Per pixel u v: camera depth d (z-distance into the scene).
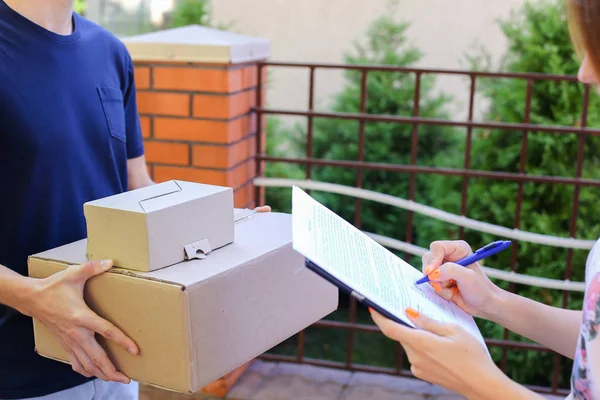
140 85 2.48
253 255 1.15
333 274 0.93
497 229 2.51
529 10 3.60
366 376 2.74
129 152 1.61
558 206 3.42
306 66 2.62
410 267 1.22
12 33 1.26
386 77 4.65
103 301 1.10
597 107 3.39
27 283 1.12
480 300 1.17
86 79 1.38
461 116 5.82
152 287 1.04
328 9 6.21
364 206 4.55
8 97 1.23
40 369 1.33
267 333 1.19
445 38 5.92
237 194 2.55
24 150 1.25
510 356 3.41
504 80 3.77
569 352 1.18
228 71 2.39
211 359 1.08
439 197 3.80
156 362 1.07
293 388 2.62
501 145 3.54
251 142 2.67
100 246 1.12
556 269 3.35
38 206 1.29
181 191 1.19
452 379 0.94
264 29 6.41
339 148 4.64
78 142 1.34
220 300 1.08
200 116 2.45
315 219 1.08
